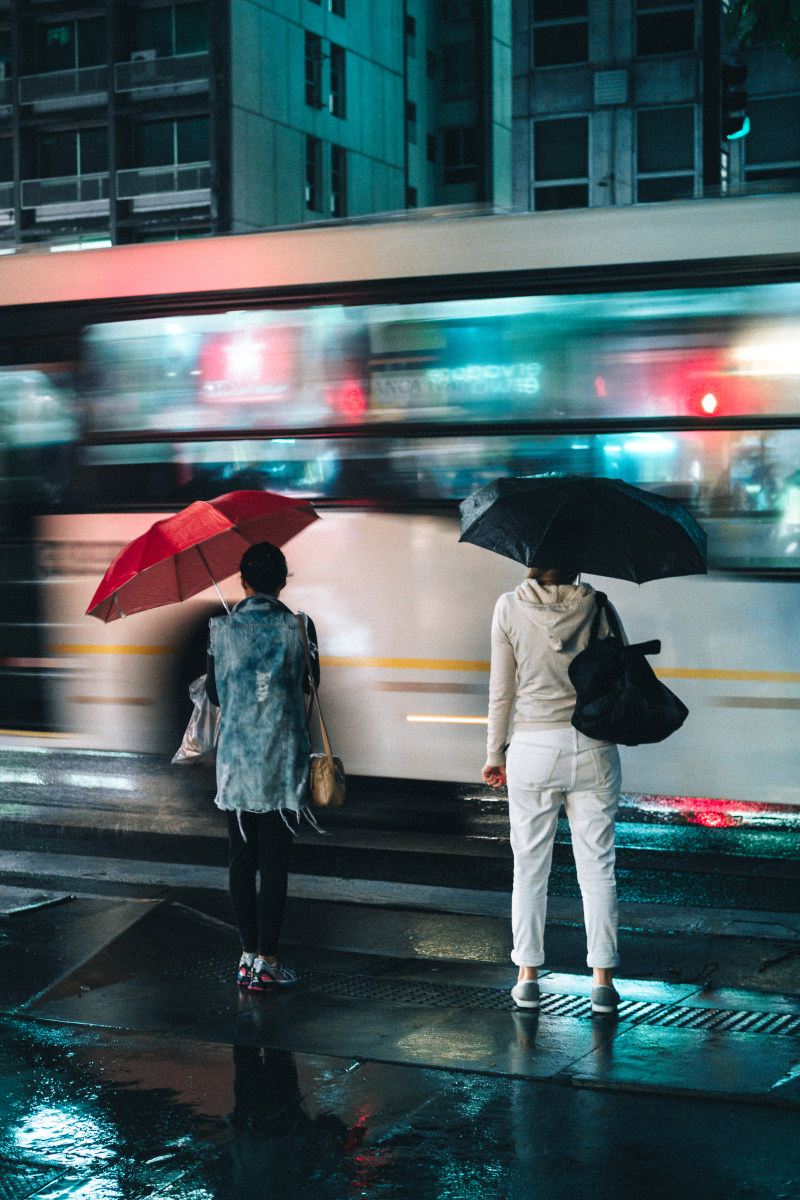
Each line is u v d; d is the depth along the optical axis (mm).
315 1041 5094
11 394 9281
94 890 7543
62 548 9188
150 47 39438
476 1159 4090
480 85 53438
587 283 7934
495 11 53531
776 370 7629
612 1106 4477
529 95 37438
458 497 8211
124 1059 4941
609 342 7902
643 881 7867
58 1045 5094
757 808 9117
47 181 40656
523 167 37688
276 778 5637
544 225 8031
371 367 8375
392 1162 4078
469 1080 4699
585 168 37062
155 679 9078
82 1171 4051
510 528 5223
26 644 9359
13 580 9352
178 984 5852
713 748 7773
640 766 7918
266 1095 4594
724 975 5926
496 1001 5570
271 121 40188
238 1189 3924
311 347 8500
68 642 9258
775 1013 5391
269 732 5641
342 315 8430
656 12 36156
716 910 7082
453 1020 5320
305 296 8500
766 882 7812
